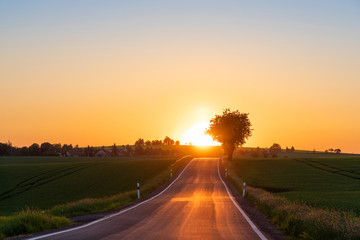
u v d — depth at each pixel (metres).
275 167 76.00
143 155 195.88
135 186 54.50
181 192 32.88
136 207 19.75
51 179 66.44
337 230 9.76
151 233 10.77
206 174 60.66
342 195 33.41
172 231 11.19
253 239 9.84
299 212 13.20
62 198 49.03
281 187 46.09
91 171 74.69
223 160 95.62
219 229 11.64
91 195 49.62
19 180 66.56
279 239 10.15
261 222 13.85
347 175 61.12
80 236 10.31
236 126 90.75
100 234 10.64
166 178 50.44
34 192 55.44
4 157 144.38
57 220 13.73
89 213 18.45
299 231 10.84
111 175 68.44
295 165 78.56
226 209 18.31
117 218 14.80
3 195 54.78
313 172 65.75
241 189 31.62
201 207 19.25
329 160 86.69
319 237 9.76
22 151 175.62
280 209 14.96
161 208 18.84
